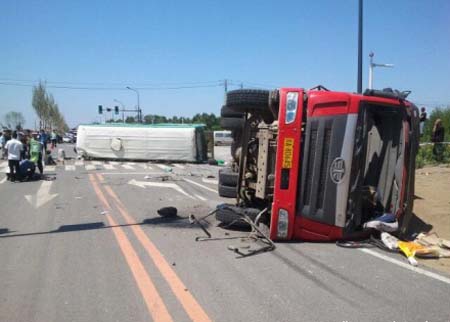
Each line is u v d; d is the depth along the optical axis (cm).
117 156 2761
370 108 718
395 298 476
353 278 538
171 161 2727
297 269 570
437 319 425
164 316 423
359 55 1383
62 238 725
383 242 677
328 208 686
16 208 1022
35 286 501
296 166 686
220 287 500
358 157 679
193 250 652
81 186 1457
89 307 444
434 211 955
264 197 747
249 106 768
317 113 684
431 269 582
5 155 2675
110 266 573
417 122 736
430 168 1672
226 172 877
